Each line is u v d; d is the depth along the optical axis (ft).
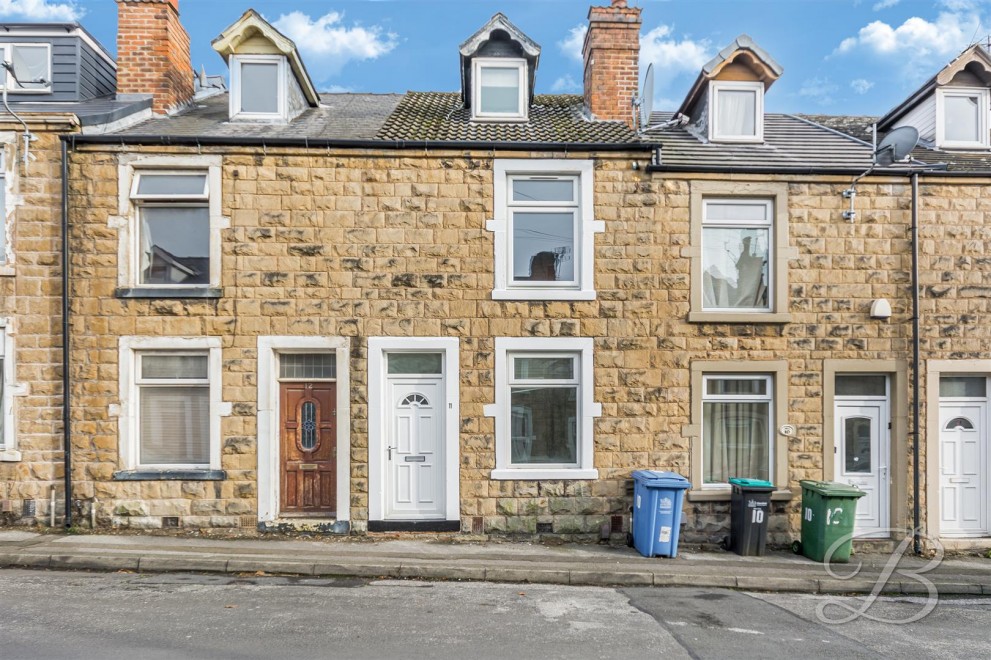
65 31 36.55
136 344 29.04
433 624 19.22
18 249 28.78
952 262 30.71
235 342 29.27
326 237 29.71
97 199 29.25
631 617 20.52
